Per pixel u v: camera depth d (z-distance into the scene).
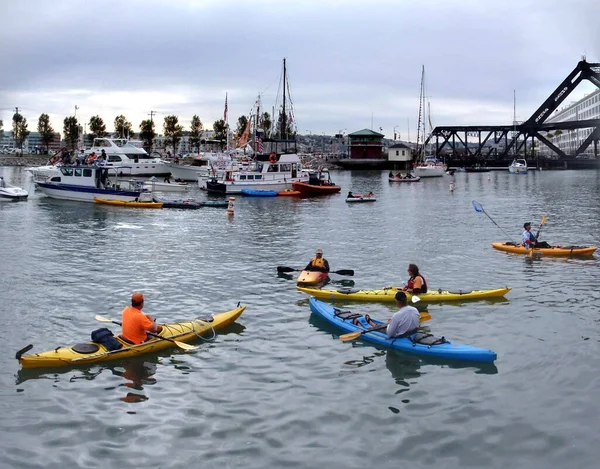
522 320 16.55
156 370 13.02
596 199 56.50
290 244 30.73
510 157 151.75
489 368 13.08
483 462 9.34
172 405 11.35
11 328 16.06
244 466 9.23
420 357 13.74
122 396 11.75
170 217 43.66
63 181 53.88
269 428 10.44
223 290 20.31
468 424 10.55
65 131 150.38
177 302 18.80
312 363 13.45
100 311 17.80
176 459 9.44
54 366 13.06
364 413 10.99
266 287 20.72
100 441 10.02
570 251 26.03
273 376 12.73
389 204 55.22
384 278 22.27
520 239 31.73
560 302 18.36
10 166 132.00
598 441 9.91
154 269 23.97
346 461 9.36
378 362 13.47
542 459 9.40
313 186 65.94
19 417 10.88
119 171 84.31
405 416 10.87
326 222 40.69
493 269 23.52
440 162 121.31
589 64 116.69
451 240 31.69
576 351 14.04
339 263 25.27
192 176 86.06
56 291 20.17
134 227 37.62
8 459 9.45
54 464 9.32
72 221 40.25
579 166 127.44
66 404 11.40
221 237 33.34
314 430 10.37
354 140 144.75
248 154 79.75
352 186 85.31
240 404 11.38
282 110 80.88
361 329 15.23
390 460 9.39
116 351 13.52
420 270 23.67
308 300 18.86
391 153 140.62
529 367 13.11
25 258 26.28
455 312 17.34
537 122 128.62
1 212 44.91
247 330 15.77
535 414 10.91
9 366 13.27
